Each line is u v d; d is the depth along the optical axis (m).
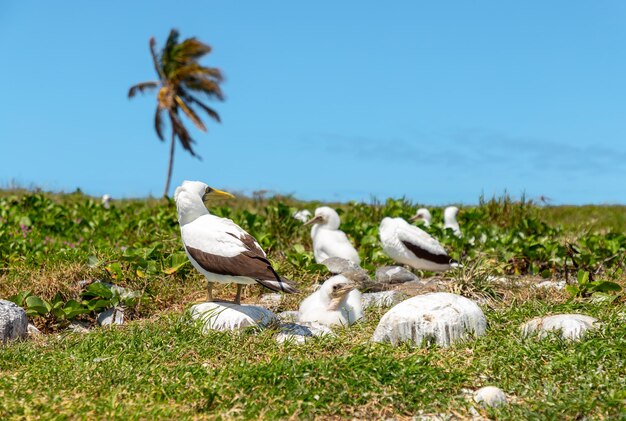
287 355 6.70
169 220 14.62
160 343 7.32
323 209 11.85
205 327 7.79
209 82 49.91
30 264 10.76
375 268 11.79
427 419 5.64
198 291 10.26
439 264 11.52
